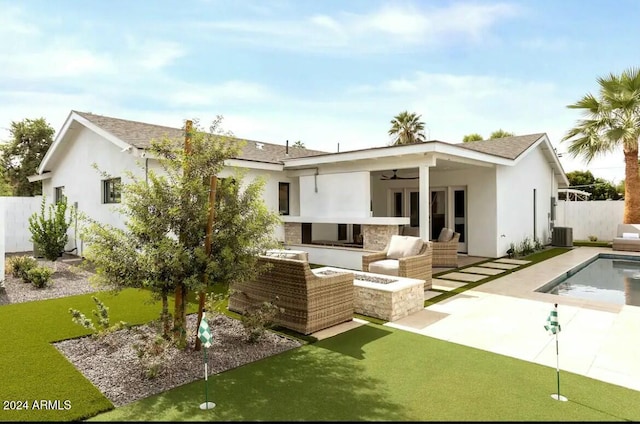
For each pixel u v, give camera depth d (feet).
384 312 20.62
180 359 15.17
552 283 31.35
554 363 14.61
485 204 45.11
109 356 15.51
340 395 12.19
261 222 16.37
